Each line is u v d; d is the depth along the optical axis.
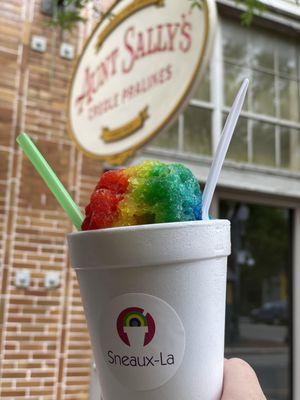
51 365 3.58
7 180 3.60
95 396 3.66
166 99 2.22
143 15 2.43
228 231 0.83
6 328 3.47
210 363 0.79
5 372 3.43
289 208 4.83
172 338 0.75
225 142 0.86
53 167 3.77
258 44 4.53
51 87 3.84
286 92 4.70
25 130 3.71
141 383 0.76
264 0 2.28
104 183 0.85
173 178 0.80
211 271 0.78
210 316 0.78
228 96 4.52
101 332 0.78
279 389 4.57
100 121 2.68
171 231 0.74
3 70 3.67
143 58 2.40
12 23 3.74
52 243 3.69
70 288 3.71
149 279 0.75
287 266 4.75
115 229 0.75
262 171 4.59
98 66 2.75
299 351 4.59
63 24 2.88
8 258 3.54
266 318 4.59
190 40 2.11
